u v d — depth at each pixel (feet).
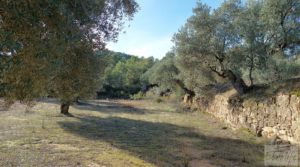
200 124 77.05
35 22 13.33
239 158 42.04
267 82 66.28
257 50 60.64
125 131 61.67
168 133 61.87
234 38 65.51
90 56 22.93
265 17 58.29
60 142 46.60
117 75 208.33
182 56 71.77
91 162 35.91
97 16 19.51
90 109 109.40
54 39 14.34
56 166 33.24
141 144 49.01
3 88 13.79
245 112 65.21
